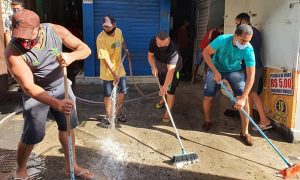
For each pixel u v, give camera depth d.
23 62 2.43
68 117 2.65
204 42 6.96
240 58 3.87
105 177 3.20
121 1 7.25
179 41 8.41
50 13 9.91
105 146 3.92
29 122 2.73
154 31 7.54
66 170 3.15
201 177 3.26
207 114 4.54
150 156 3.69
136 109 5.47
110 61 4.38
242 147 3.99
